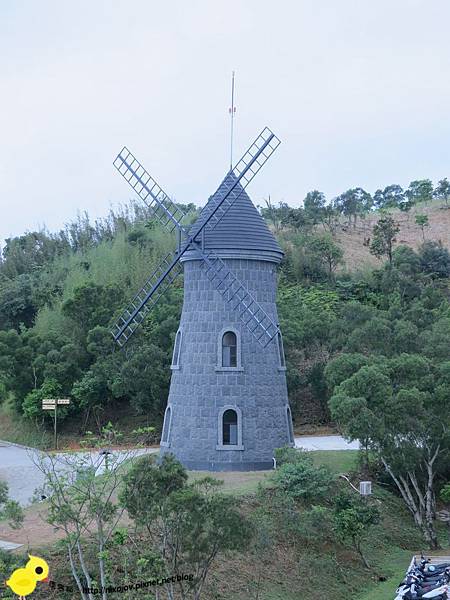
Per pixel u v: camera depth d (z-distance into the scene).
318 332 63.22
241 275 42.50
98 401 61.50
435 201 125.62
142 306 45.28
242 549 23.36
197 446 41.62
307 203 107.75
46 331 66.75
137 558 25.39
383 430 36.78
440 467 41.81
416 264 86.00
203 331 42.44
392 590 32.53
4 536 28.92
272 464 41.53
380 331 50.12
